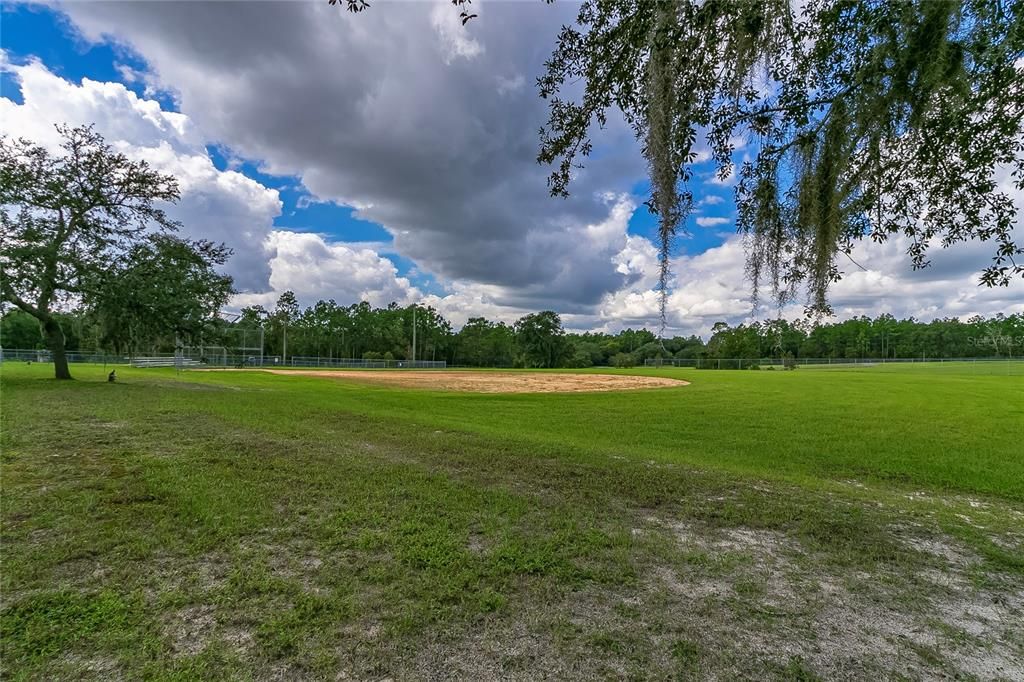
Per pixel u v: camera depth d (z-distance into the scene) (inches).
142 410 441.1
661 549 164.6
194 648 104.1
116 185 752.3
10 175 657.6
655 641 111.6
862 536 183.5
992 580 148.6
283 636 108.3
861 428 504.1
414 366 2984.7
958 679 100.8
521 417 569.0
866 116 127.0
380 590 130.6
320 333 3385.8
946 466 339.9
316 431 370.6
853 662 105.7
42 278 693.3
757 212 157.4
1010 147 137.4
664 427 505.4
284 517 183.2
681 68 132.6
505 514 193.8
